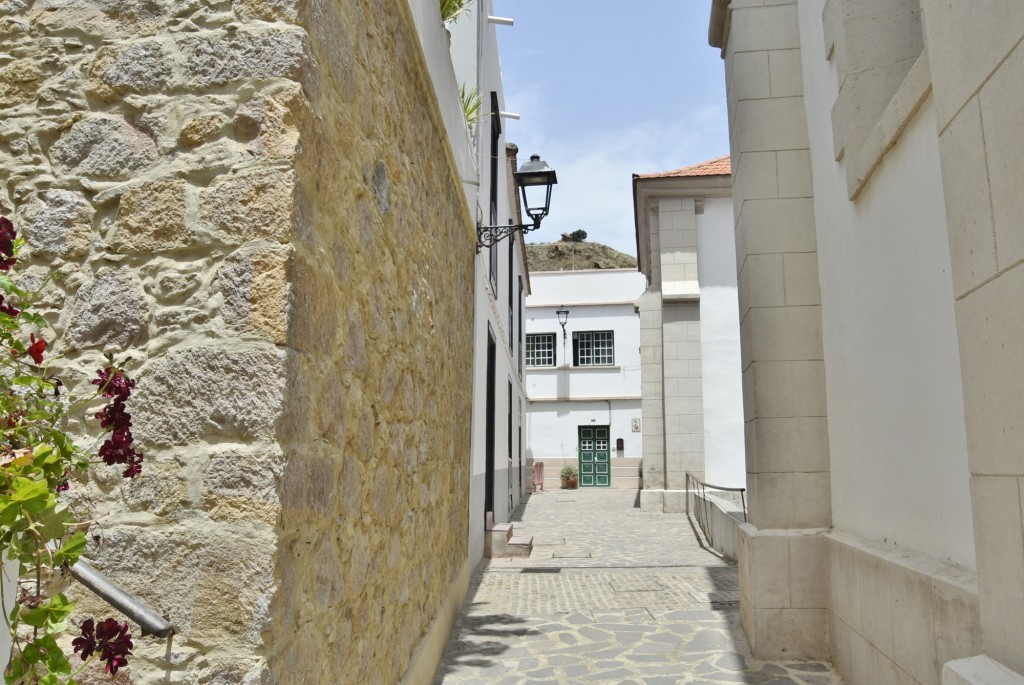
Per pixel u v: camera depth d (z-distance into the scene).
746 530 5.53
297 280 2.09
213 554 1.91
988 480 2.20
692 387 15.08
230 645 1.87
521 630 6.05
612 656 5.30
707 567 9.13
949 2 2.40
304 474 2.12
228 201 2.08
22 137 2.25
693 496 14.47
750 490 5.77
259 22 2.20
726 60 6.47
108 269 2.12
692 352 15.09
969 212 2.30
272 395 1.97
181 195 2.11
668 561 9.64
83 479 1.99
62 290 2.15
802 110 5.66
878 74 4.35
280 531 1.94
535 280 28.34
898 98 3.58
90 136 2.21
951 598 2.92
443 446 5.32
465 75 8.88
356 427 2.73
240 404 1.96
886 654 3.77
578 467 27.25
